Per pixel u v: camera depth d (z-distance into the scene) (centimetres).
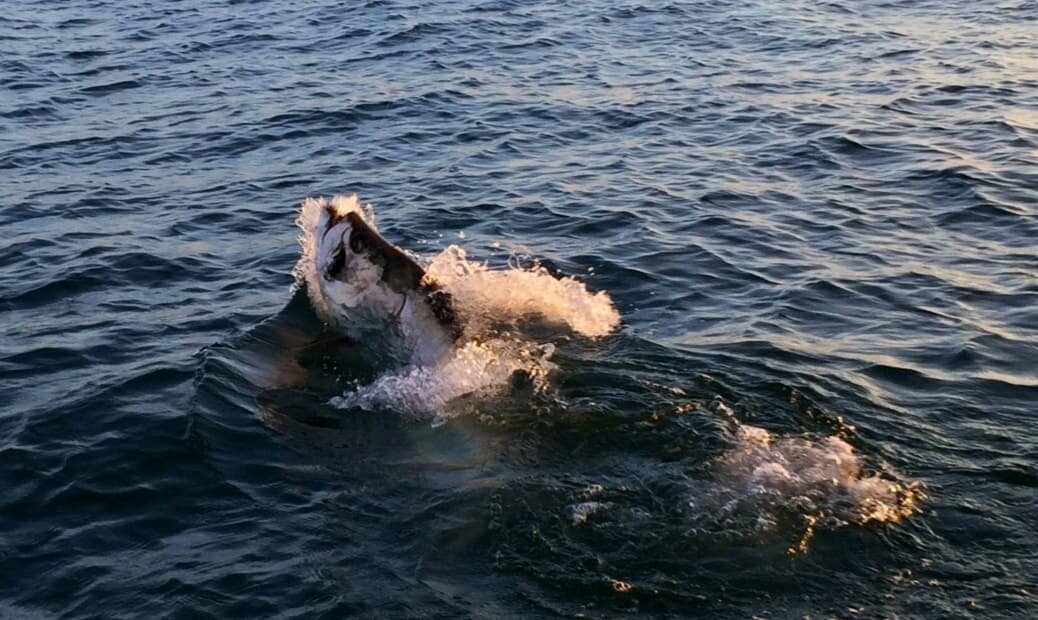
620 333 871
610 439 703
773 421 723
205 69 1880
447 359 807
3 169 1368
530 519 621
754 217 1159
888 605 551
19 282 1005
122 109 1647
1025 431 719
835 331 886
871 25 2117
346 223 838
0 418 746
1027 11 2175
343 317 850
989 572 574
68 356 846
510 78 1775
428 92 1689
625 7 2339
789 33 2075
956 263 1032
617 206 1192
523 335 852
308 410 761
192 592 572
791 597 559
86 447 706
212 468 686
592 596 561
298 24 2214
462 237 1113
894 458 680
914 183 1253
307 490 664
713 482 651
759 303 942
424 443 717
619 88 1706
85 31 2195
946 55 1853
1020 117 1486
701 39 2047
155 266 1046
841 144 1398
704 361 815
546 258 1049
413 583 575
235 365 819
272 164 1379
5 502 652
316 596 567
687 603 555
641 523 616
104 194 1270
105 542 617
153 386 789
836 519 615
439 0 2436
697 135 1462
